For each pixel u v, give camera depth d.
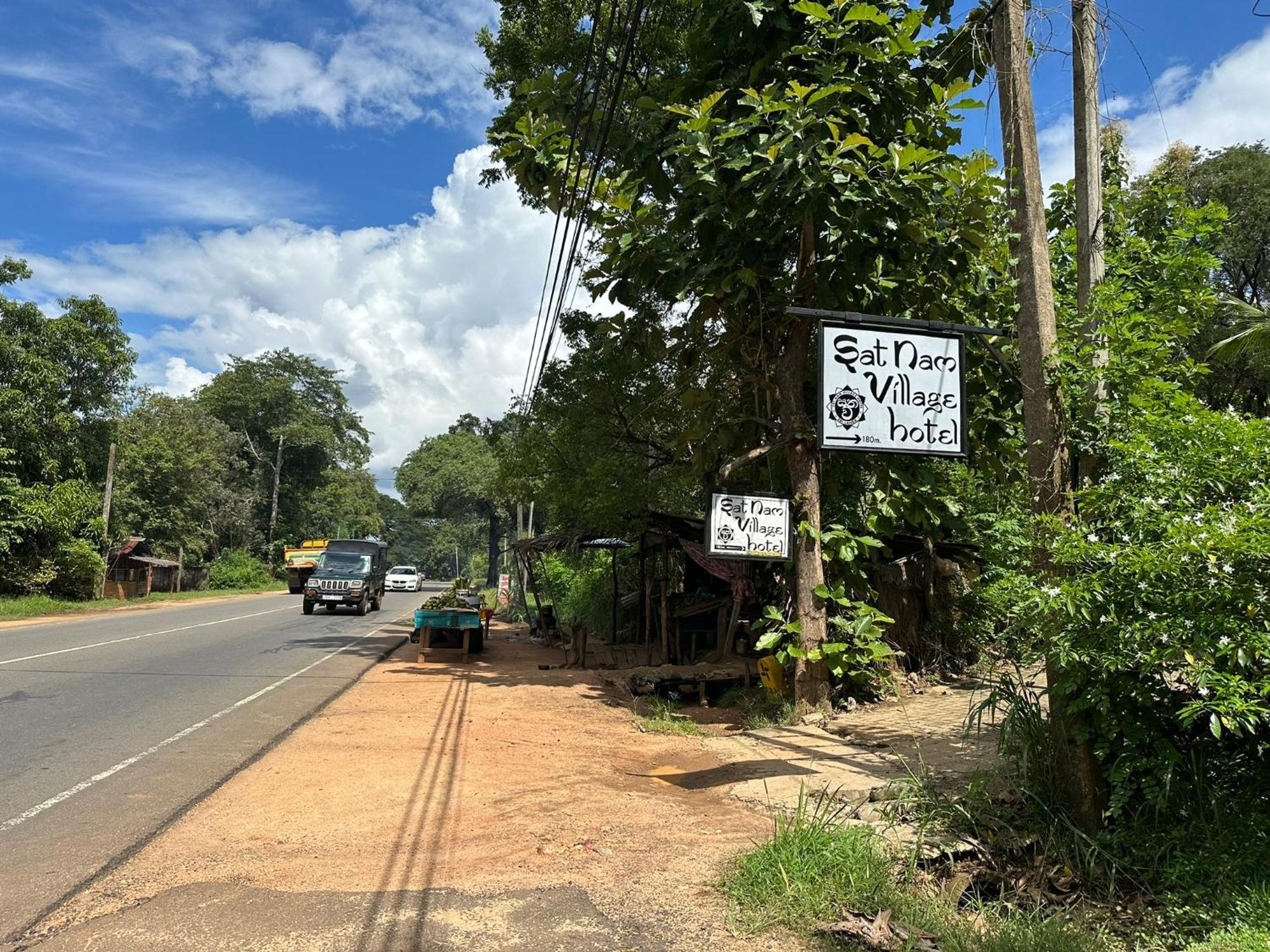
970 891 4.58
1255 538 4.11
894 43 8.15
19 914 4.00
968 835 5.10
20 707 9.31
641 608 19.55
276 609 29.30
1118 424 5.50
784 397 10.20
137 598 35.03
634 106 11.35
